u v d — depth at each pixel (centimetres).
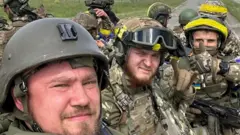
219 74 122
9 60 65
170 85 108
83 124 63
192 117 127
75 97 62
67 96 62
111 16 249
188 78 106
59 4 1112
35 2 1091
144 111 97
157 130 99
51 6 1066
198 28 126
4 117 70
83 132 63
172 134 100
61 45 63
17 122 69
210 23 125
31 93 63
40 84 63
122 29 95
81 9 1065
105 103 90
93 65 67
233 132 134
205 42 127
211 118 126
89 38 68
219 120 127
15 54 64
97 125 65
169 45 96
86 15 199
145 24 93
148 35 92
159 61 98
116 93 93
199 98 127
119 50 95
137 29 92
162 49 96
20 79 63
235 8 1120
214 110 125
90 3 234
